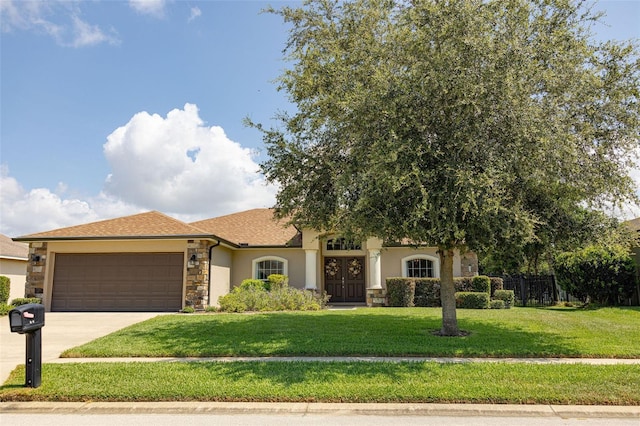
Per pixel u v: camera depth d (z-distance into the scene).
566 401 5.79
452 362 7.80
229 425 5.15
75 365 7.66
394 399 5.88
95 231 17.75
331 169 10.85
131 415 5.57
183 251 17.34
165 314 15.30
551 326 11.73
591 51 9.28
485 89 8.30
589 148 9.16
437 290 18.42
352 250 20.98
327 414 5.54
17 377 6.95
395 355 8.48
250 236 21.48
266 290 18.62
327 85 10.94
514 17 9.02
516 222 8.31
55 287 17.66
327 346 9.05
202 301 16.75
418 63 8.88
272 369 7.28
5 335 11.35
